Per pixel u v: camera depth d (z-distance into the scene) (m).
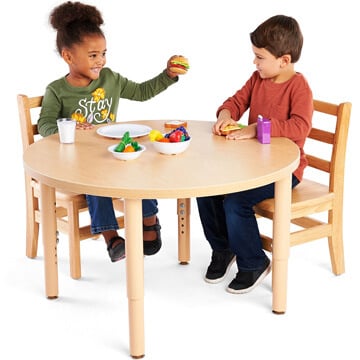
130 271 3.67
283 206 3.96
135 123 4.53
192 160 3.87
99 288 4.40
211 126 4.48
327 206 4.37
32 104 4.56
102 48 4.54
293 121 4.23
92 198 4.33
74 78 4.63
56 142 4.19
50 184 3.66
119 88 4.79
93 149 4.06
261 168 3.75
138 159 3.89
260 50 4.25
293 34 4.21
